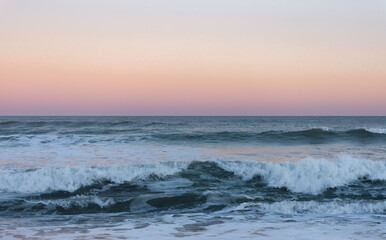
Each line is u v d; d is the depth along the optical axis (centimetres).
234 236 444
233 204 727
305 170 938
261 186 898
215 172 984
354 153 1520
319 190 855
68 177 878
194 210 683
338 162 988
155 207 713
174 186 887
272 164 991
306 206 681
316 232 466
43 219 612
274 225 523
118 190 851
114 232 483
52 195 803
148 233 473
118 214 658
